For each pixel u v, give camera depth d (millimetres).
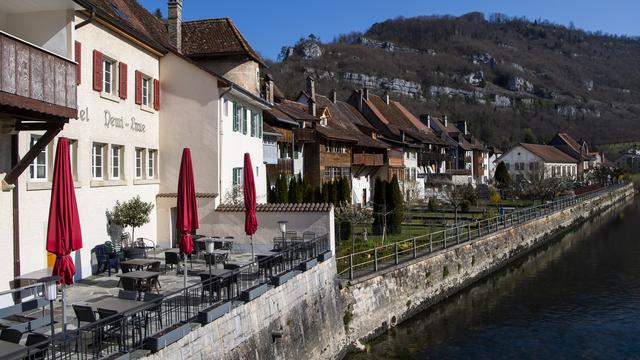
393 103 67062
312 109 41312
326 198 30594
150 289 13133
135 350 8641
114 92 18250
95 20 16656
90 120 16609
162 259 18688
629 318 22234
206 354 10008
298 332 14070
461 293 26250
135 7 24391
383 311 20125
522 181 61031
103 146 17656
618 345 19203
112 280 15703
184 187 12680
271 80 35594
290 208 20125
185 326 9461
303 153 38344
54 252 8984
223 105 21828
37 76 10539
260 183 26844
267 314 12453
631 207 69312
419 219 38969
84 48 16281
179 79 21609
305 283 14891
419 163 59562
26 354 7340
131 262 14773
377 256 22016
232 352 10844
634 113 184750
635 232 46094
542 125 157375
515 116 160500
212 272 12859
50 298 8695
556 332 20531
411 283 22203
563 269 31922
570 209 50625
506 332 20469
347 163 42250
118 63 18281
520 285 27984
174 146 21609
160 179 21641
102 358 8172
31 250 13641
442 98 164750
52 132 12031
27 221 13516
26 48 10234
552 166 92312
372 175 49250
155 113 21328
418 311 22594
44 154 14656
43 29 12430
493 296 25750
